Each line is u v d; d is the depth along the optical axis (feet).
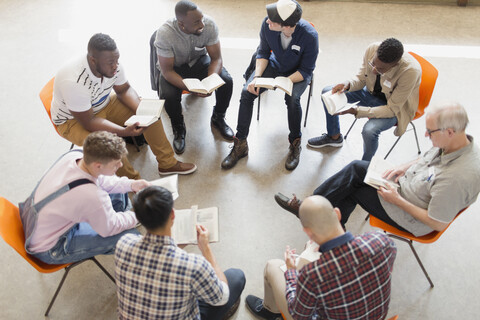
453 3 14.26
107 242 6.09
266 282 6.04
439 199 5.60
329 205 4.46
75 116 7.47
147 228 4.45
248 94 8.97
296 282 4.70
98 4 14.88
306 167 9.39
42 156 9.61
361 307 4.38
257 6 14.56
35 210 5.46
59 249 5.80
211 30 8.76
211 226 6.17
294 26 7.98
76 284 7.28
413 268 7.47
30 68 12.07
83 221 5.71
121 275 4.53
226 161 9.30
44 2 15.02
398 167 6.80
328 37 13.00
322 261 4.29
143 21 13.92
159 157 8.84
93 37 6.73
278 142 10.01
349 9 14.29
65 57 12.44
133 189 6.61
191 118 10.66
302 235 8.07
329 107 8.14
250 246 7.89
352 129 10.28
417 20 13.65
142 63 12.19
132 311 4.59
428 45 12.51
